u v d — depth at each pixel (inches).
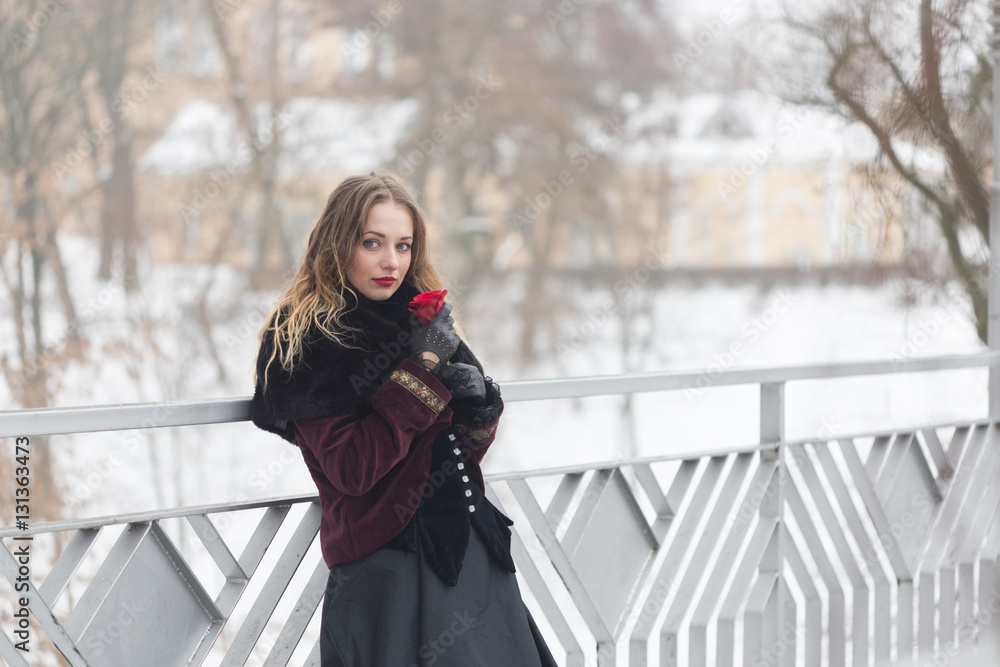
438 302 61.6
